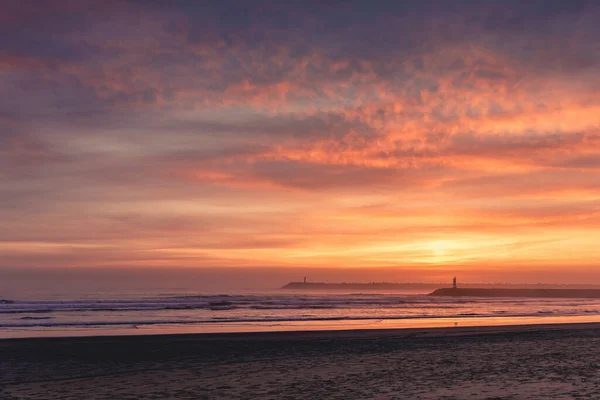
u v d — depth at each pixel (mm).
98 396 10609
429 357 16516
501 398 10016
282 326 30750
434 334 24281
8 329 27766
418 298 117062
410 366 14617
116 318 37344
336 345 19828
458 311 53562
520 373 13203
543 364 14852
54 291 138250
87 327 29188
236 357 16609
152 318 37688
